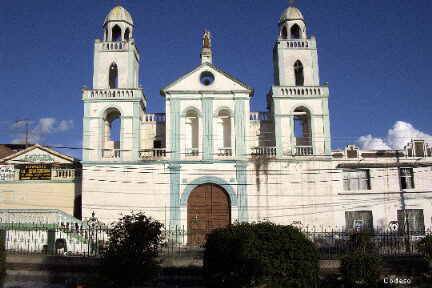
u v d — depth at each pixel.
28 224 33.84
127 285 22.84
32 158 47.72
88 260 27.97
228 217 42.03
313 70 45.88
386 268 27.88
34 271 27.19
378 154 45.12
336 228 41.91
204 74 45.12
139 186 42.38
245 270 20.31
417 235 35.31
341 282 24.80
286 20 47.44
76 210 45.12
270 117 46.25
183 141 43.41
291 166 42.91
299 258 20.81
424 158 44.53
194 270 27.14
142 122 45.75
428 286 25.23
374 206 43.47
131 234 23.05
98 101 44.06
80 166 46.59
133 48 45.81
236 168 42.78
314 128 43.97
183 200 42.09
